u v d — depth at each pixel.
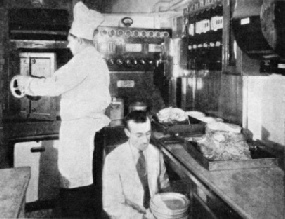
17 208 1.78
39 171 4.09
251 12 2.41
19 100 4.22
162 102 5.96
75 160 3.33
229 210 1.97
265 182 2.34
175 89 5.75
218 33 4.10
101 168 3.67
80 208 3.45
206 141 2.95
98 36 5.47
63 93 3.30
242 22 2.51
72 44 3.30
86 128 3.33
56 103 4.29
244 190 2.18
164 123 4.12
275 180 2.38
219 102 4.37
